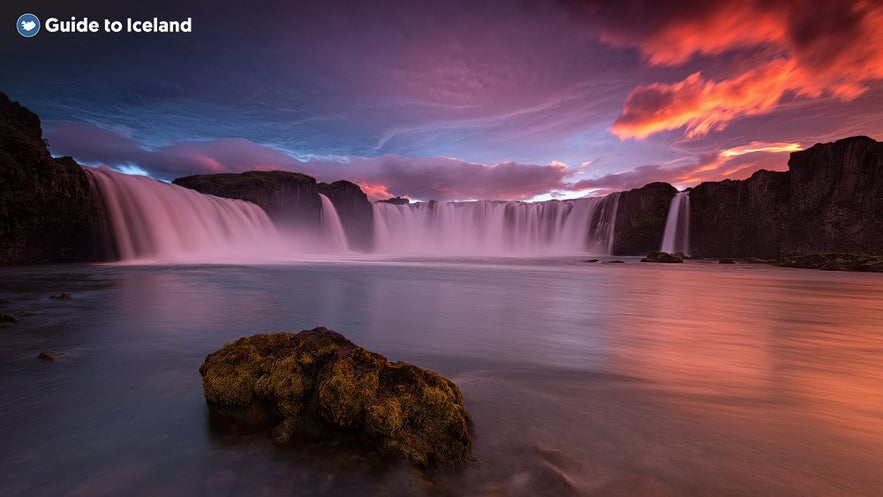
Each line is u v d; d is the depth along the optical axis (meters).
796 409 4.77
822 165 63.03
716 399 5.08
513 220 89.00
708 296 18.25
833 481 3.23
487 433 4.00
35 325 9.18
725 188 73.19
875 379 6.01
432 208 88.38
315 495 3.08
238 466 3.44
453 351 7.46
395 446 3.49
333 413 3.76
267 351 5.09
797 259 48.66
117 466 3.41
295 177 67.81
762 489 3.11
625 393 5.26
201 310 11.50
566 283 23.78
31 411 4.45
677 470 3.36
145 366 6.13
